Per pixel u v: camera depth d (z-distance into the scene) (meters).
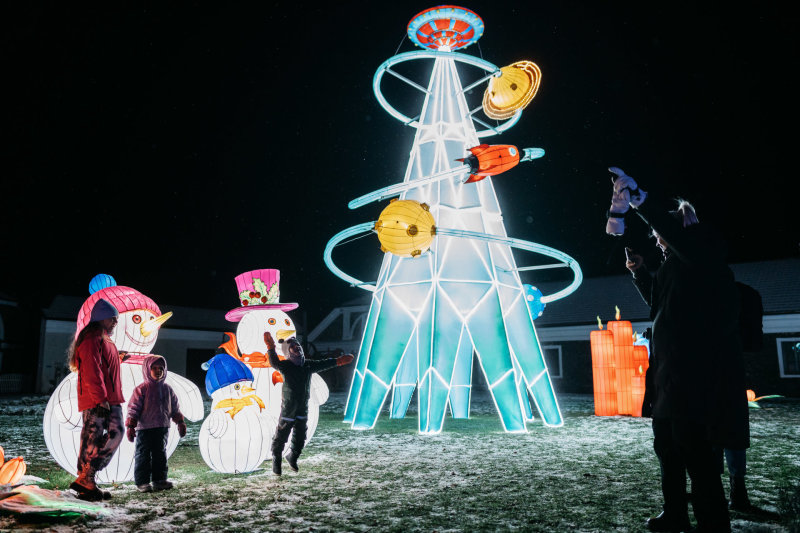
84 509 4.33
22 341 27.92
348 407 12.31
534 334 11.70
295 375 6.22
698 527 3.32
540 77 10.38
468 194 11.80
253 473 6.25
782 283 24.06
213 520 4.25
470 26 12.42
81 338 5.14
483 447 8.16
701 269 3.49
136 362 5.95
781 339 21.80
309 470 6.39
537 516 4.29
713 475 3.31
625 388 12.98
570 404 17.50
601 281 29.94
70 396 5.61
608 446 8.11
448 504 4.71
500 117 11.05
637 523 4.03
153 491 5.31
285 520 4.25
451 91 12.70
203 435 6.13
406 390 13.34
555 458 7.08
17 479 5.20
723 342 3.44
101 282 6.62
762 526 3.76
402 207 9.84
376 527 4.04
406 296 11.36
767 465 6.37
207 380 6.38
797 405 16.36
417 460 7.02
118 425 5.11
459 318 10.75
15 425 11.40
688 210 4.17
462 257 11.19
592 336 13.57
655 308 3.76
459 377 13.52
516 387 10.41
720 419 3.33
